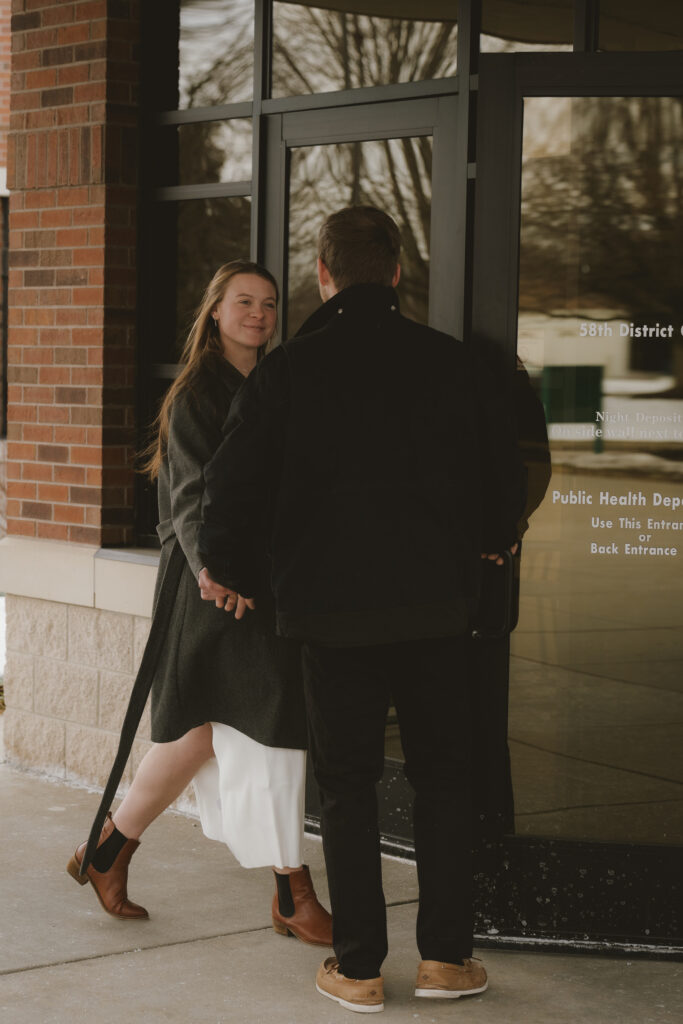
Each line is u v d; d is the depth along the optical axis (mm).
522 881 5070
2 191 17672
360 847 4488
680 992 4680
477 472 4547
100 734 7098
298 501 4355
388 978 4793
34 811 6719
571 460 5082
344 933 4527
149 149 7074
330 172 6449
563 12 5734
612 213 5016
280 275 6617
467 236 5941
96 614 7066
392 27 6211
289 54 6570
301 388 4359
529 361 5074
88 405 7047
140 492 7121
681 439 5031
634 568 5094
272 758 4941
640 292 5031
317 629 4332
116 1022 4430
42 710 7367
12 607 7461
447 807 4566
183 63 7008
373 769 4520
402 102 6164
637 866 5012
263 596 4887
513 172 4977
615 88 4922
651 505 5066
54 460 7242
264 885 5730
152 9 7027
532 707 5137
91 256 7008
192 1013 4500
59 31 7117
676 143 4969
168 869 5910
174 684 5039
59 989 4688
